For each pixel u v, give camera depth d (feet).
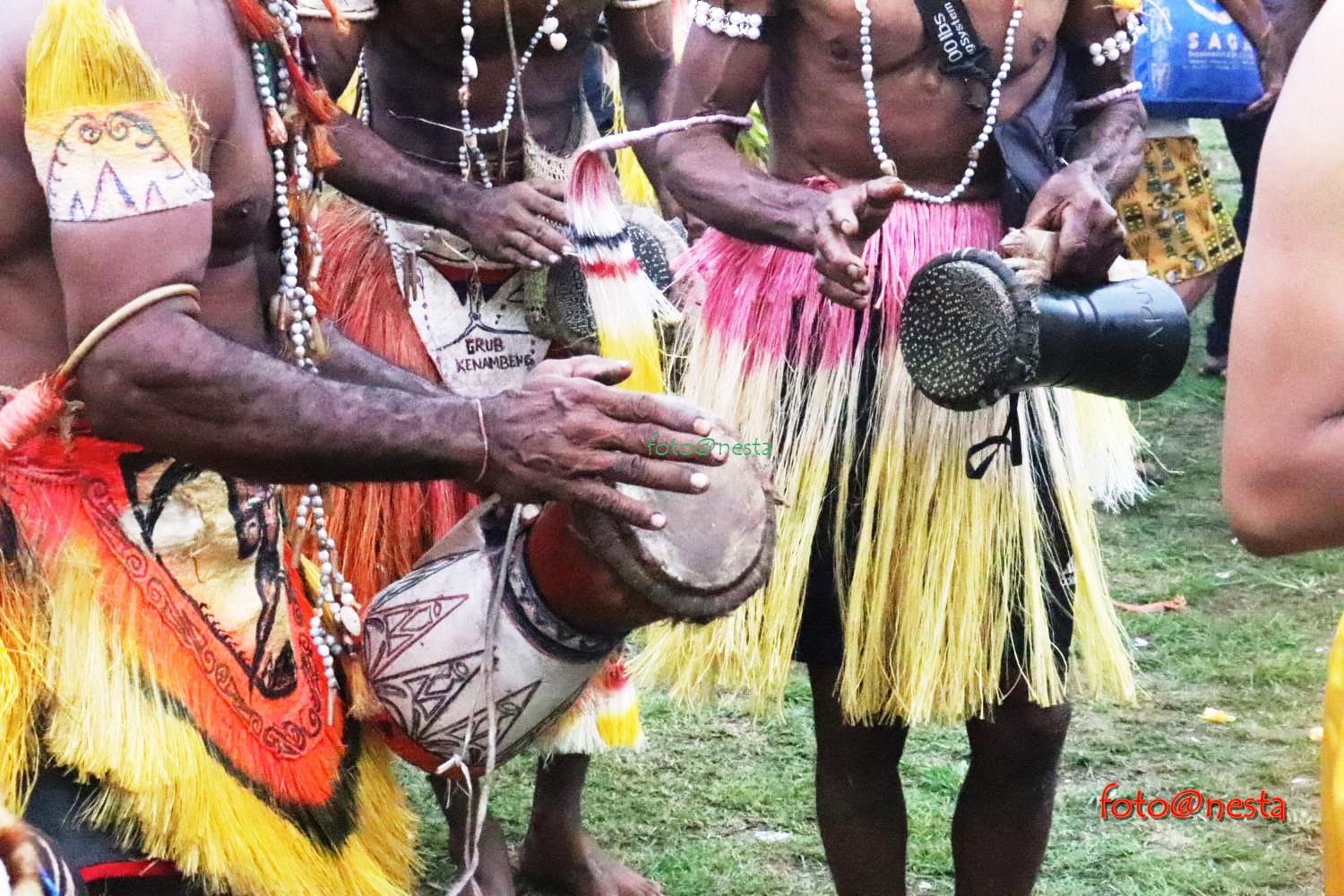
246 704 5.98
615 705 9.61
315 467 5.48
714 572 5.91
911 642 8.41
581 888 10.03
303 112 6.18
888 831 8.98
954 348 7.24
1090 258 7.45
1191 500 16.93
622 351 7.44
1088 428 9.05
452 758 6.25
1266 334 4.59
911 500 8.40
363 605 9.21
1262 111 14.40
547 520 6.05
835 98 8.34
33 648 5.56
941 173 8.48
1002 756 8.71
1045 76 8.41
